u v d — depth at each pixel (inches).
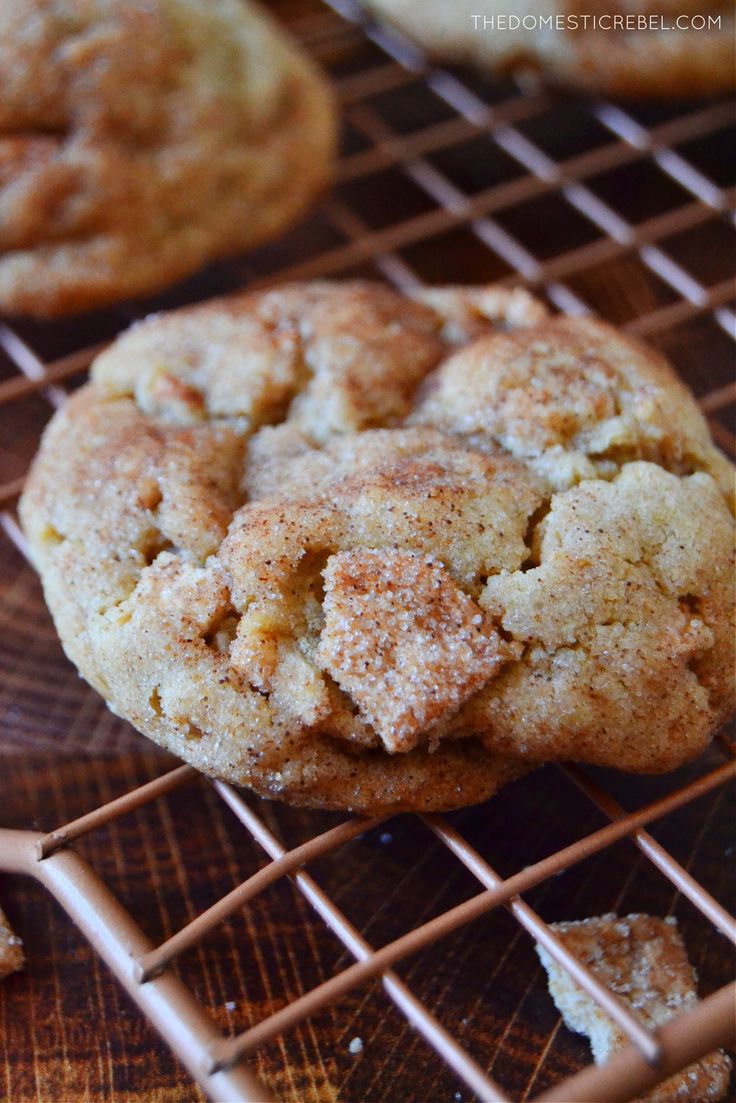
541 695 10.2
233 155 13.3
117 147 13.0
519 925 10.8
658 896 10.9
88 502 10.9
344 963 10.7
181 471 10.8
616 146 14.5
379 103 15.9
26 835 10.4
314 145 13.8
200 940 10.3
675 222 13.6
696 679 10.5
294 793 10.3
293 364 11.3
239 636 10.3
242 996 10.5
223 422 11.2
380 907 10.9
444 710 10.1
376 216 14.7
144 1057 10.4
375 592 10.2
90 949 10.7
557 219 14.7
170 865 11.0
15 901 10.9
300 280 13.5
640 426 10.9
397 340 11.4
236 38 13.6
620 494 10.6
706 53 14.3
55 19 13.0
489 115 14.7
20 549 11.9
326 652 10.2
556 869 10.0
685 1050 9.5
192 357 11.4
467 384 11.1
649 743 10.3
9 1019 10.5
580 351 11.2
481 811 11.2
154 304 13.9
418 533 10.4
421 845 11.1
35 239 12.9
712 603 10.5
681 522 10.6
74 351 13.6
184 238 13.2
